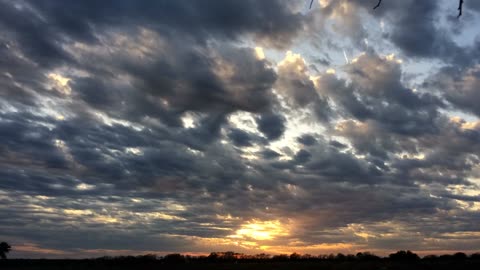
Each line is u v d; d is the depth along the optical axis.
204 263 87.38
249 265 82.62
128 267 84.81
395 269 69.19
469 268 65.44
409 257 77.19
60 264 91.56
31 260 97.19
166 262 89.69
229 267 80.75
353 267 72.38
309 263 82.12
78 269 84.88
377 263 76.81
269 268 78.12
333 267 76.00
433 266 68.62
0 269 87.62
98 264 89.31
